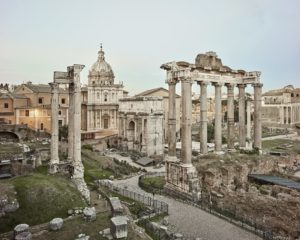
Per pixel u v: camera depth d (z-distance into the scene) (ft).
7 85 419.95
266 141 321.11
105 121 355.56
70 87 138.10
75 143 130.72
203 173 138.00
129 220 89.56
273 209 101.86
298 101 488.44
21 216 89.40
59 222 81.97
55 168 132.98
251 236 96.89
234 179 140.36
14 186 101.60
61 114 311.27
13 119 295.28
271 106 488.02
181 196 134.92
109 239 76.13
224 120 469.57
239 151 171.32
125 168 217.36
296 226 94.53
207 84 154.92
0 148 174.81
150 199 127.34
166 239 90.89
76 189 114.62
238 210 112.37
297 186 126.72
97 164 209.36
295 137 358.02
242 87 172.76
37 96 315.78
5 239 76.43
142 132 282.36
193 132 393.50
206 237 95.66
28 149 178.29
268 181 137.08
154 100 279.49
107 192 134.72
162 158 263.70
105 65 377.09
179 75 140.46
